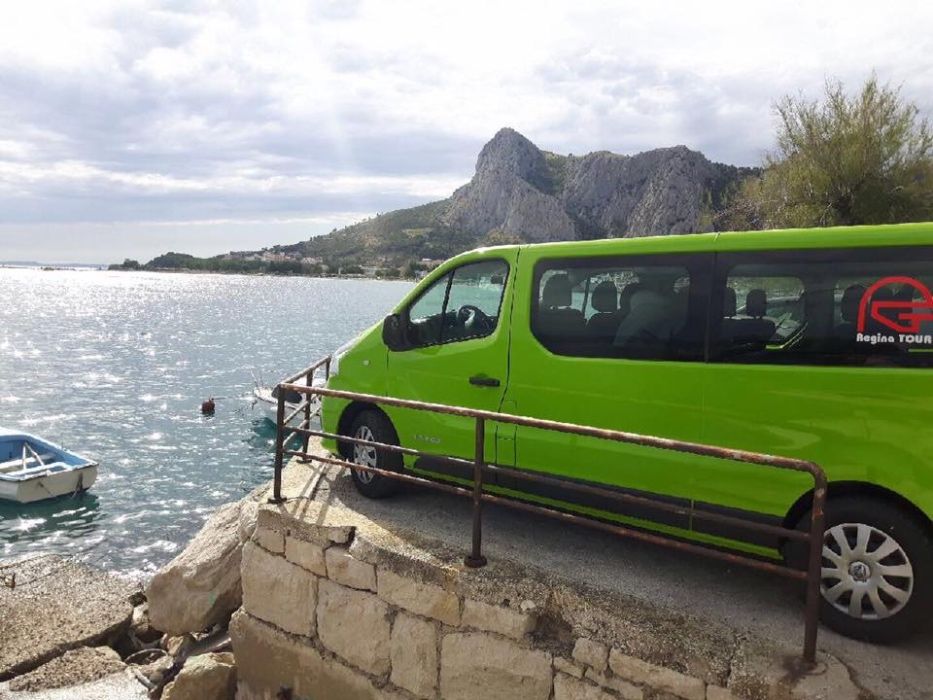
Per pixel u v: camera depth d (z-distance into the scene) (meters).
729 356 4.58
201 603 7.07
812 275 4.33
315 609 5.45
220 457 21.50
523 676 4.39
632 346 4.98
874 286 4.14
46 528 15.66
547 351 5.36
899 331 4.05
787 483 4.31
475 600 4.61
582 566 5.05
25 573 8.91
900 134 21.39
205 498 17.80
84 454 21.48
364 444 5.60
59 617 7.83
